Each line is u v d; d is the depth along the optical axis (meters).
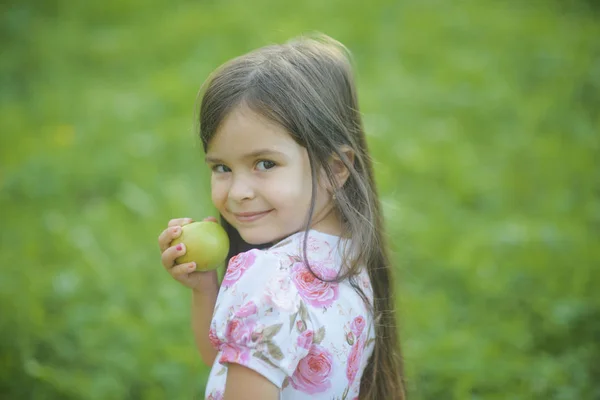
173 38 7.28
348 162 1.79
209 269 1.86
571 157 4.99
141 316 3.59
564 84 6.04
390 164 4.94
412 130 5.48
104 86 6.46
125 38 7.45
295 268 1.66
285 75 1.73
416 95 5.96
